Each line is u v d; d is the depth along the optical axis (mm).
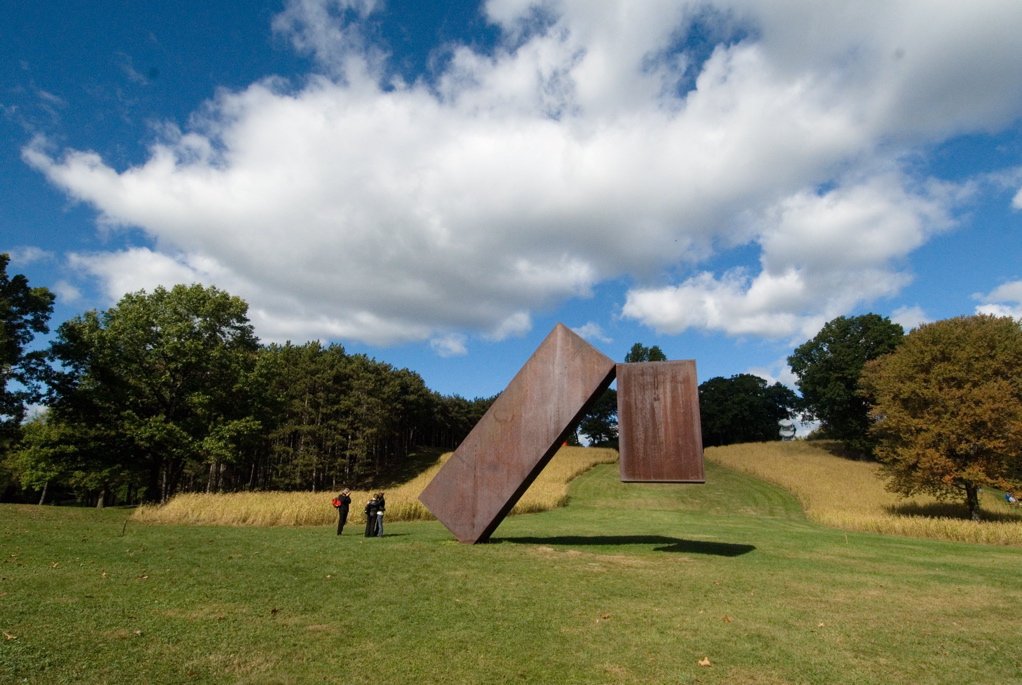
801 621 6742
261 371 33219
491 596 7508
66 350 28578
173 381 30719
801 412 60781
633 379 11508
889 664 5273
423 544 12273
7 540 11094
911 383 28859
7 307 25578
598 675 4754
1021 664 5395
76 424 29500
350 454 51844
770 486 42469
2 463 41969
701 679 4727
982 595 8953
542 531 17172
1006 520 28969
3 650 4715
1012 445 25906
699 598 7805
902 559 13461
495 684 4492
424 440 88938
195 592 7219
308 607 6691
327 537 13938
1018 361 29422
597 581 8734
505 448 12414
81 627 5488
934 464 26453
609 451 64500
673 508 34656
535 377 12359
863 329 52906
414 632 5816
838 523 24609
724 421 83875
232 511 18734
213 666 4668
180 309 31531
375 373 62406
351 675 4594
